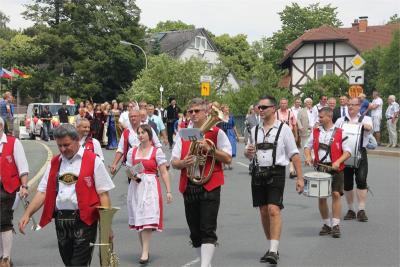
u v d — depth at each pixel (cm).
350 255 789
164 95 4938
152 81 4978
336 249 823
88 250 552
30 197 1252
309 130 1891
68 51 5909
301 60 5903
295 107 1788
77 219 550
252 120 1608
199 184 670
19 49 6041
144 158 792
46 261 781
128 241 890
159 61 5147
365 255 788
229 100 3959
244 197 1284
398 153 2220
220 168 684
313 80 4953
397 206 1162
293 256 786
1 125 756
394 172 1708
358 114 998
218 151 671
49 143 2966
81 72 5722
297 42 6191
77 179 549
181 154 693
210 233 671
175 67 5028
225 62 7281
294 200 1237
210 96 4328
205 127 671
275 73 4197
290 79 5934
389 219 1035
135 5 6350
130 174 786
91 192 553
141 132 797
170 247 847
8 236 745
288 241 874
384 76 3384
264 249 829
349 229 955
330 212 1094
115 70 6091
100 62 5831
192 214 690
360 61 2197
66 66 5881
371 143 1022
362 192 1019
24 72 5947
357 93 2178
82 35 5906
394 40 3369
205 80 2745
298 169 761
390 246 838
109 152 2408
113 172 936
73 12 5891
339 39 5719
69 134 545
